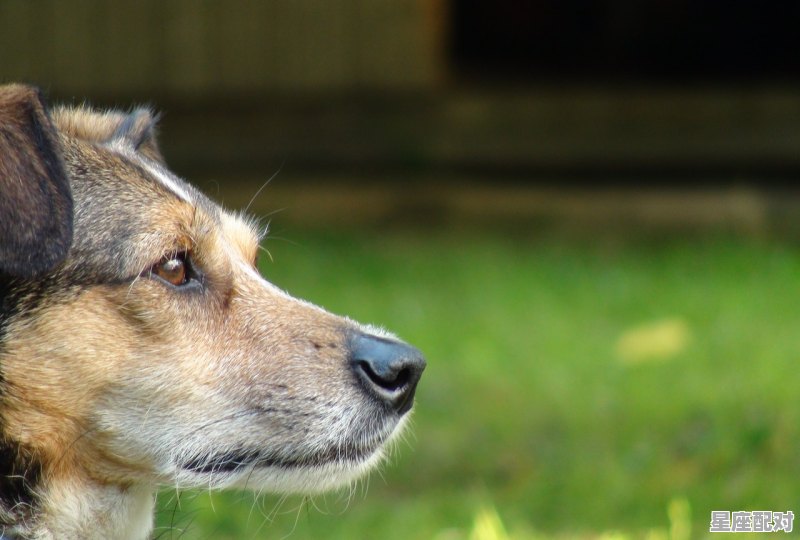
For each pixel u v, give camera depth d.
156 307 6.31
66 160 6.51
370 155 21.11
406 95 21.16
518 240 19.78
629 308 15.54
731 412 10.99
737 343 13.37
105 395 6.20
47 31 20.75
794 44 23.72
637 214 20.12
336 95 21.19
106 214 6.34
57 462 6.22
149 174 6.68
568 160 20.81
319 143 21.12
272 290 6.77
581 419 11.56
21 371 6.09
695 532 9.05
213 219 6.71
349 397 6.50
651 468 10.30
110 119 7.46
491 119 20.98
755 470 10.03
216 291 6.58
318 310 6.78
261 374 6.46
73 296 6.15
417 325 14.94
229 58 21.03
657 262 17.92
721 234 19.45
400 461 10.91
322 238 19.73
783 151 20.19
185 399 6.34
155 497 7.10
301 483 6.55
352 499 10.28
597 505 9.80
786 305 15.11
